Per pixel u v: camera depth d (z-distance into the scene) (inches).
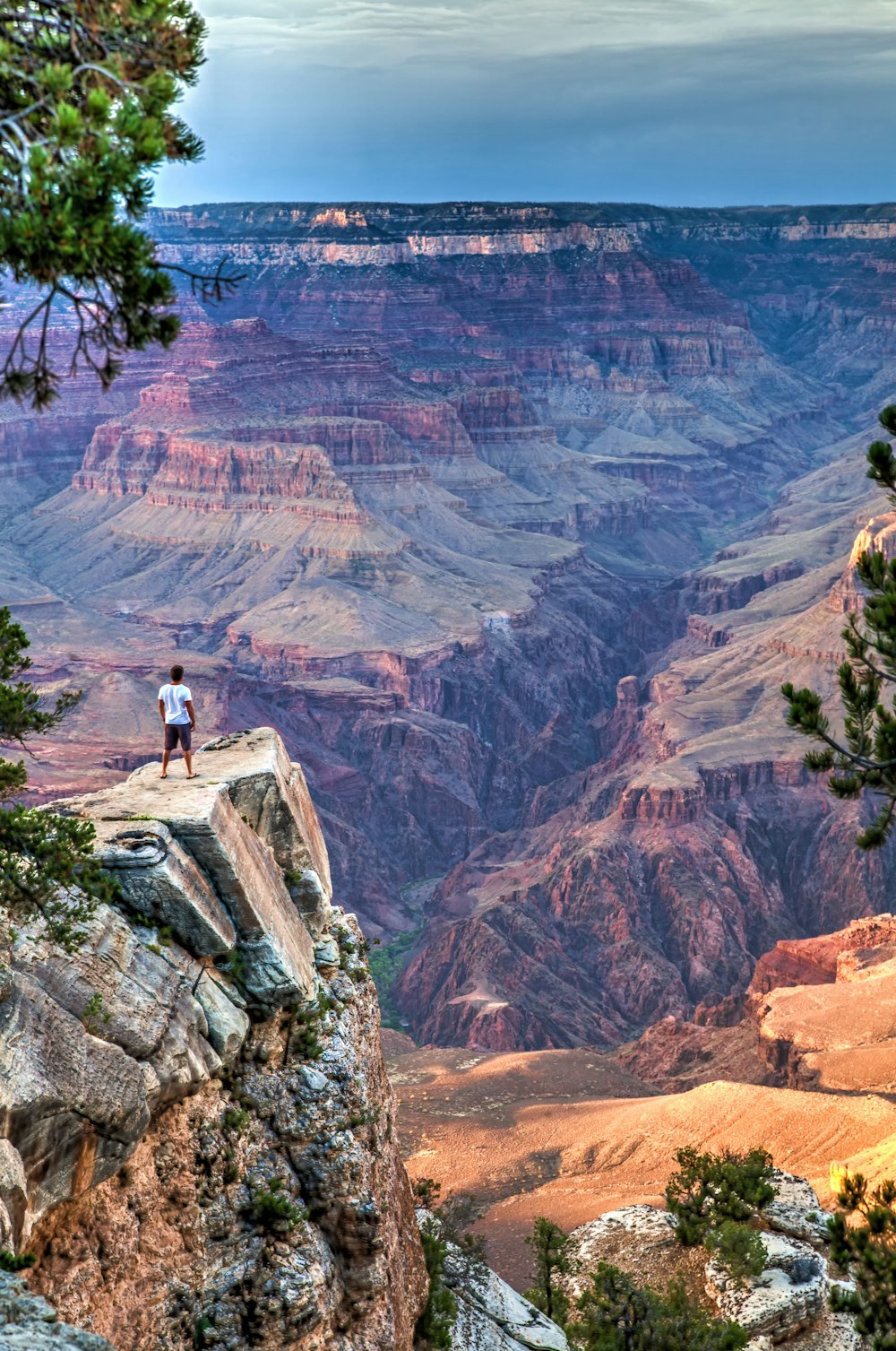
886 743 1002.1
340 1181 1074.1
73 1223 898.1
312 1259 1035.3
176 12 660.1
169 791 1111.6
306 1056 1099.9
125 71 641.6
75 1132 854.5
